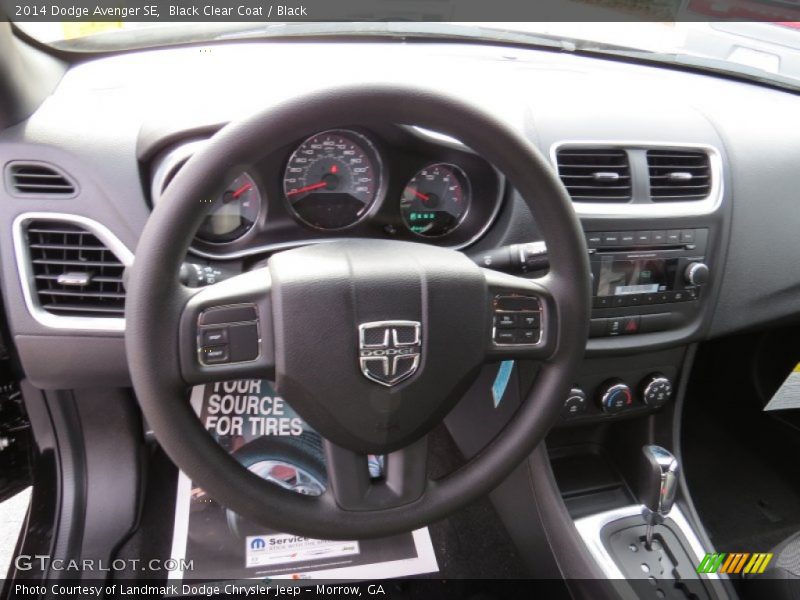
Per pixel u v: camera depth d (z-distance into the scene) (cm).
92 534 149
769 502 168
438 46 162
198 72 127
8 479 147
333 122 73
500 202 119
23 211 109
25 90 107
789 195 142
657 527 138
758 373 183
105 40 133
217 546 151
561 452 161
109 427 151
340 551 154
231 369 78
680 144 132
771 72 170
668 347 140
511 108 125
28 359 119
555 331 88
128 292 74
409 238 122
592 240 126
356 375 79
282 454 151
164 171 107
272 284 78
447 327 82
